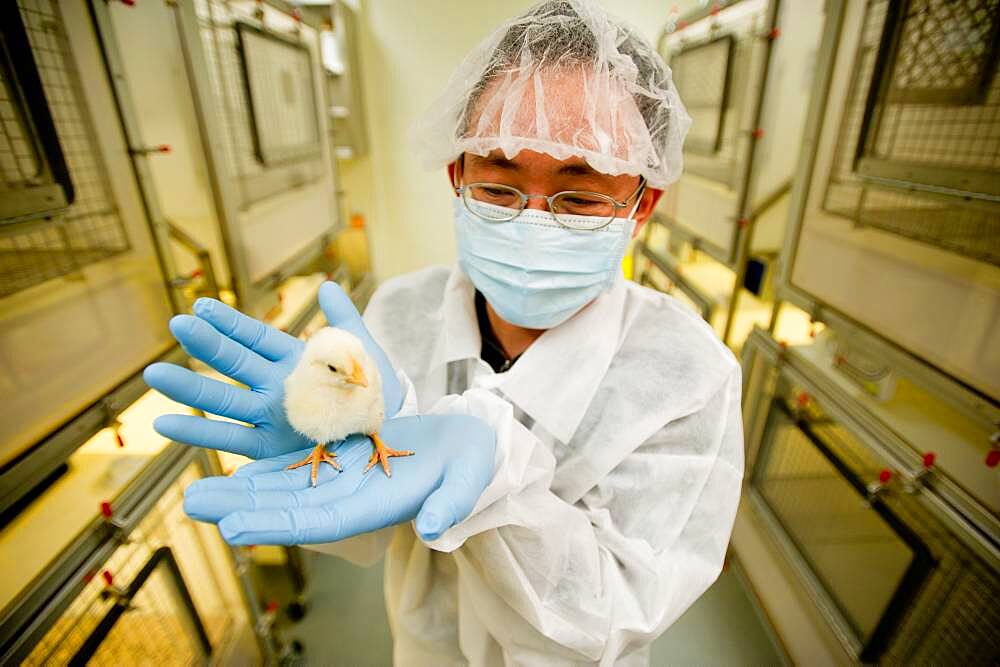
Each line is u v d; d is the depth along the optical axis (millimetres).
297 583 1636
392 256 3072
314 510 480
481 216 724
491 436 598
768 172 1679
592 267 719
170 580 961
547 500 664
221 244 1228
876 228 1022
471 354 821
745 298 1912
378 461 577
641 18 2504
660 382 758
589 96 615
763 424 1566
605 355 767
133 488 865
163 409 1122
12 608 655
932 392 896
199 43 1078
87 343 769
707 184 1970
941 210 867
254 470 558
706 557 703
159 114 1101
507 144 611
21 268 680
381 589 1718
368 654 1525
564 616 648
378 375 589
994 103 754
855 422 1107
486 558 627
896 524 1023
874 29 1013
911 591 974
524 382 764
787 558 1404
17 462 650
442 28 2527
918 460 946
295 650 1510
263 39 1352
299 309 1681
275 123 1453
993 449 827
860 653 1106
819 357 1348
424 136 786
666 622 642
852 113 1088
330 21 2291
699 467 707
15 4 620
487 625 733
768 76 1520
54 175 679
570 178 656
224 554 1193
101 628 798
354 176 2801
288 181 1562
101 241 800
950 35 819
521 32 660
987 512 818
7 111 622
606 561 689
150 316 917
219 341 565
